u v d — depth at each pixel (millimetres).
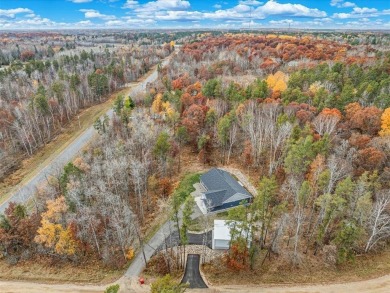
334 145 61719
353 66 104188
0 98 106250
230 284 44812
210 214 58094
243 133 78188
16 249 50312
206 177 66000
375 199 52156
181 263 48375
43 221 46500
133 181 64438
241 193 60000
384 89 84125
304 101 83938
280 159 65375
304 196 48094
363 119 68500
